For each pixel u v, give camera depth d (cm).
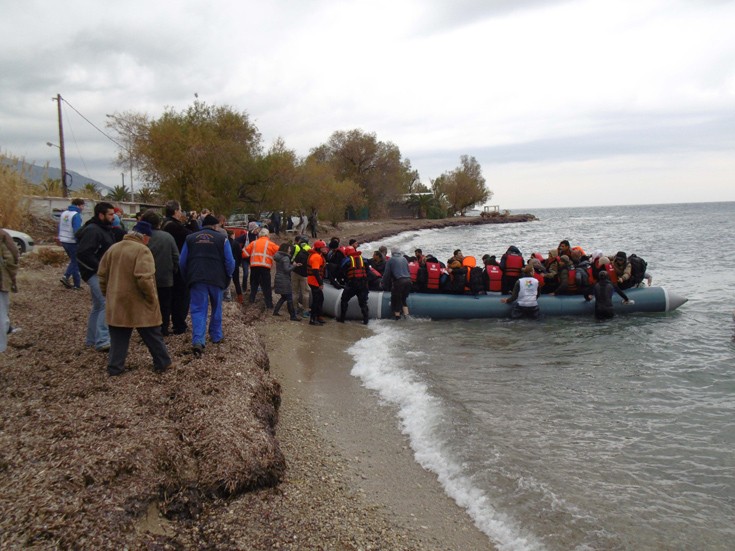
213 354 591
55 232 1706
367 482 436
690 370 726
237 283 1105
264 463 401
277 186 3047
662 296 1127
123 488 342
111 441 387
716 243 3416
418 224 6481
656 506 392
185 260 616
